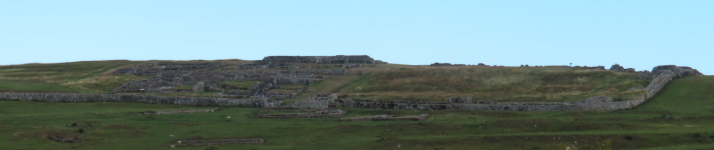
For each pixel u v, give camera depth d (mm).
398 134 87500
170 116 107688
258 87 158125
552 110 109750
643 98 117938
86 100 129625
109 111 114562
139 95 130750
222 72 188625
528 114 106875
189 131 89625
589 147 76875
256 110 118688
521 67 173750
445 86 153125
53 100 129000
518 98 129375
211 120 101938
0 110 112938
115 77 176625
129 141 83000
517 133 85812
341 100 123312
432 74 167500
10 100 126812
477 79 157750
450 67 180125
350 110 117250
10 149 73000
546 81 149125
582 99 123188
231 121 100500
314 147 79062
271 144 81500
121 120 100625
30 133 81812
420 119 99062
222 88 156375
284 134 88000
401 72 172250
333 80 171875
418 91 150000
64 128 87375
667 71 141625
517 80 152250
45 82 166500
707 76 140500
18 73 188000
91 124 93188
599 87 137875
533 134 82375
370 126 91375
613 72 150625
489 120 96750
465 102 120000
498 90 144500
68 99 129500
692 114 102375
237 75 182375
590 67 173750
